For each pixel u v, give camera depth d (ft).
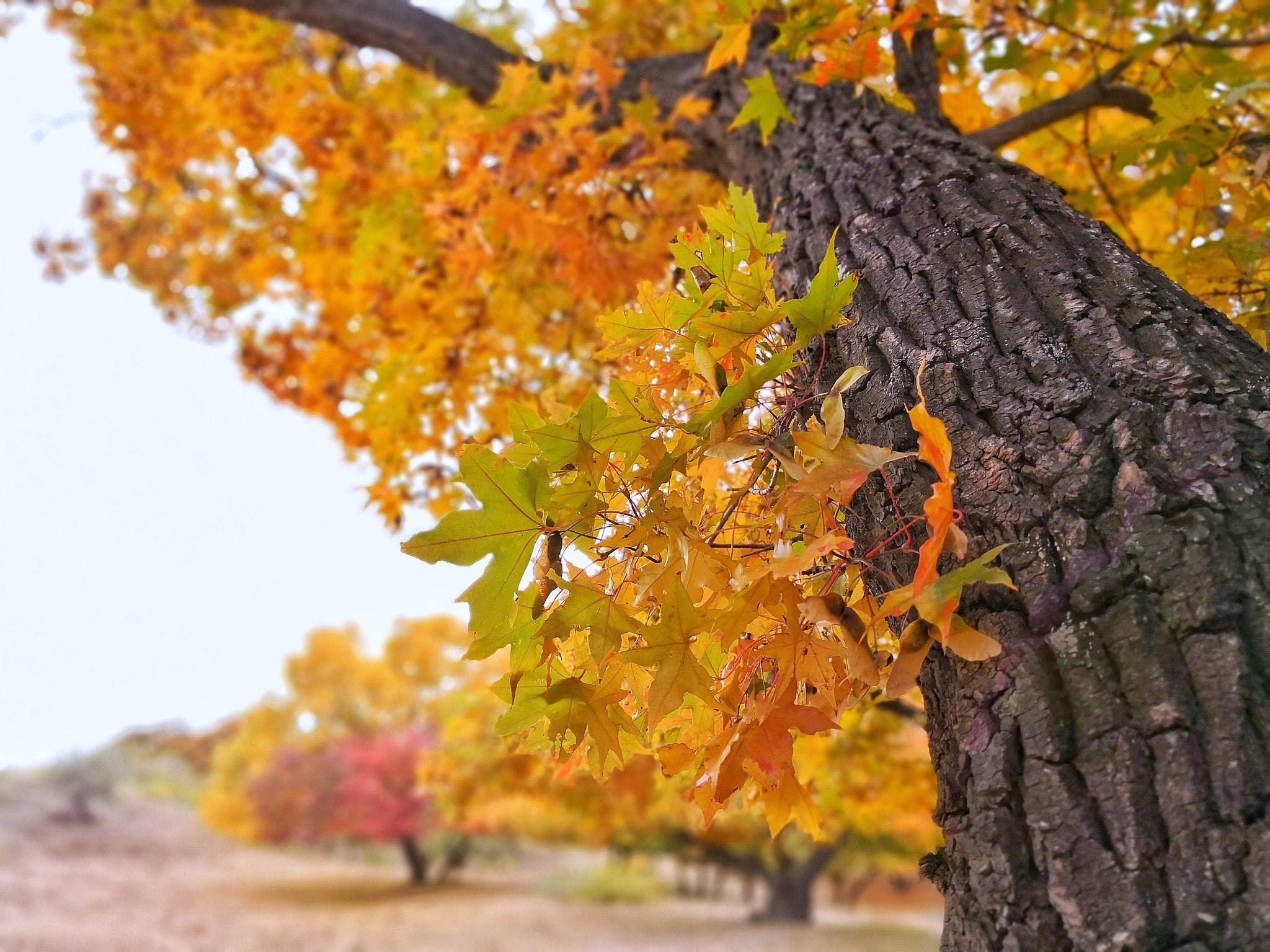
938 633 1.64
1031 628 1.67
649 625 1.90
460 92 6.57
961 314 2.11
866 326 2.26
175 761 77.56
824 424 1.92
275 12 5.76
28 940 30.07
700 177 5.02
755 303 2.05
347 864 58.59
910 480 1.92
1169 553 1.60
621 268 4.50
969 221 2.34
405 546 1.78
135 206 10.86
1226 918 1.39
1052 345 1.93
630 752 2.19
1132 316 1.92
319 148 7.32
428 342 5.73
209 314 10.74
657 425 1.88
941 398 1.96
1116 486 1.69
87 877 43.80
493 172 4.77
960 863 1.66
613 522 1.92
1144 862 1.46
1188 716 1.50
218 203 10.31
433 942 31.96
